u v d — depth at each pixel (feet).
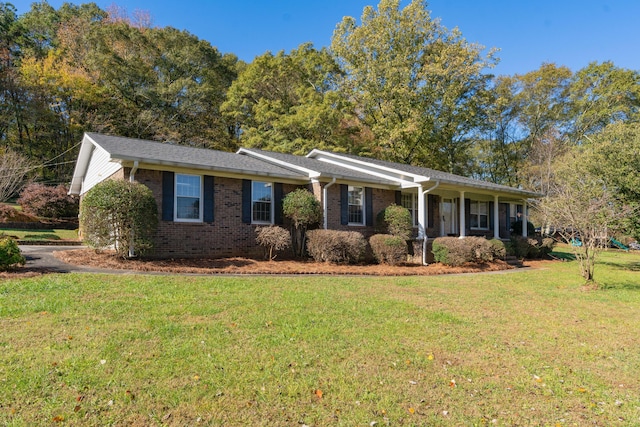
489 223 69.46
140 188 33.30
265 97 102.12
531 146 110.32
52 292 22.16
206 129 107.04
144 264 32.42
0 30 93.81
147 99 98.68
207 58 113.39
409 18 93.20
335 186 47.65
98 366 13.03
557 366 15.39
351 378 13.25
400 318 20.99
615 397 12.91
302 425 10.44
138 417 10.39
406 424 10.77
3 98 82.33
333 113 89.45
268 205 44.98
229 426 10.23
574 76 110.52
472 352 16.46
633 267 53.67
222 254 40.96
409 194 57.52
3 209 65.36
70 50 95.35
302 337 16.87
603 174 52.60
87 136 43.57
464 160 120.37
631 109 105.09
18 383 11.64
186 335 16.37
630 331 20.65
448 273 42.04
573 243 38.73
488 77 102.83
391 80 92.73
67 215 76.38
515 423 11.11
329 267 39.11
